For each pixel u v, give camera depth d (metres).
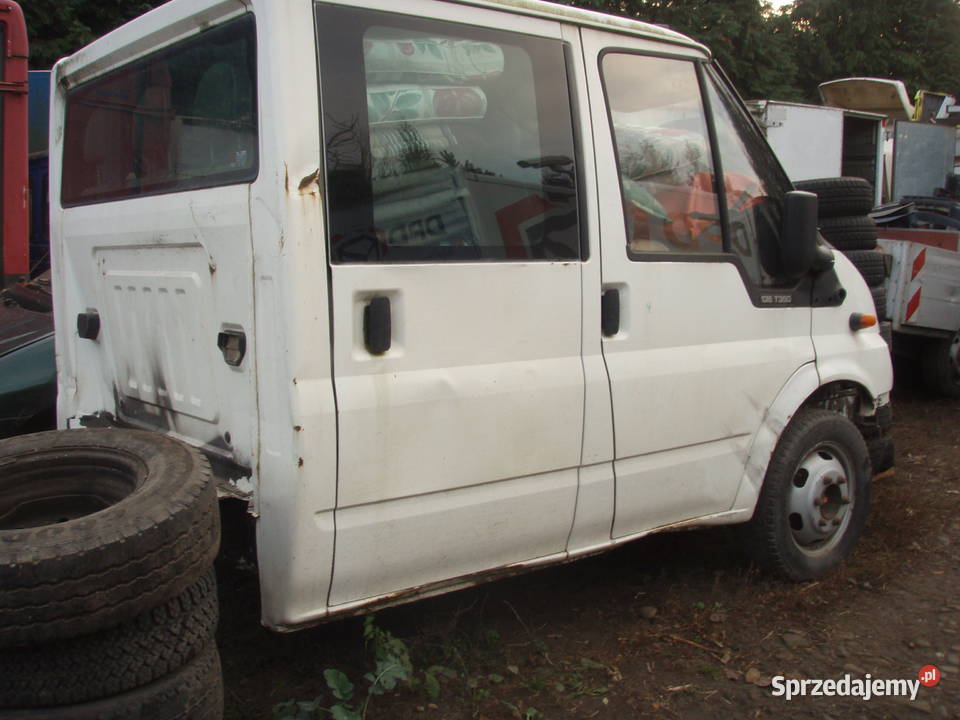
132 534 2.07
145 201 3.06
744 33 16.66
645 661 3.48
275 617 2.66
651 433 3.36
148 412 3.23
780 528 3.96
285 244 2.47
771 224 3.86
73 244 3.55
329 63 2.57
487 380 2.88
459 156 2.86
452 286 2.79
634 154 3.34
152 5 10.09
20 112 5.38
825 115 12.43
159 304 3.05
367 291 2.61
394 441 2.69
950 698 3.26
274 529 2.60
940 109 16.16
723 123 3.73
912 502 5.09
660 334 3.36
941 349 7.62
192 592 2.27
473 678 3.28
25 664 2.04
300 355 2.50
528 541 3.14
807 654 3.55
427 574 2.91
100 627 2.04
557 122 3.11
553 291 3.03
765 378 3.76
